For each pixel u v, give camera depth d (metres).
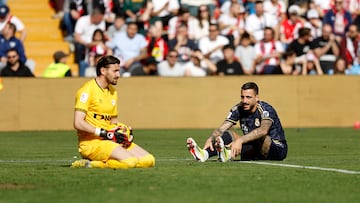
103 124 35.91
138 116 66.88
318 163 38.62
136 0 78.44
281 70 71.06
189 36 74.50
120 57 71.88
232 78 67.38
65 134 61.81
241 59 72.00
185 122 67.25
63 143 54.03
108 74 35.66
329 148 49.78
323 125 68.56
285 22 77.69
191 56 70.69
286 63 71.25
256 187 29.30
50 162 40.97
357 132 63.31
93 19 74.06
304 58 72.25
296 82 68.06
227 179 31.36
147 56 72.12
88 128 35.12
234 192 28.12
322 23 78.75
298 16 79.00
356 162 39.47
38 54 78.00
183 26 73.38
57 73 67.38
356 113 68.62
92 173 33.31
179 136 59.69
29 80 65.56
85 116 35.53
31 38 79.12
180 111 67.19
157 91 67.00
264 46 72.31
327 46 72.56
